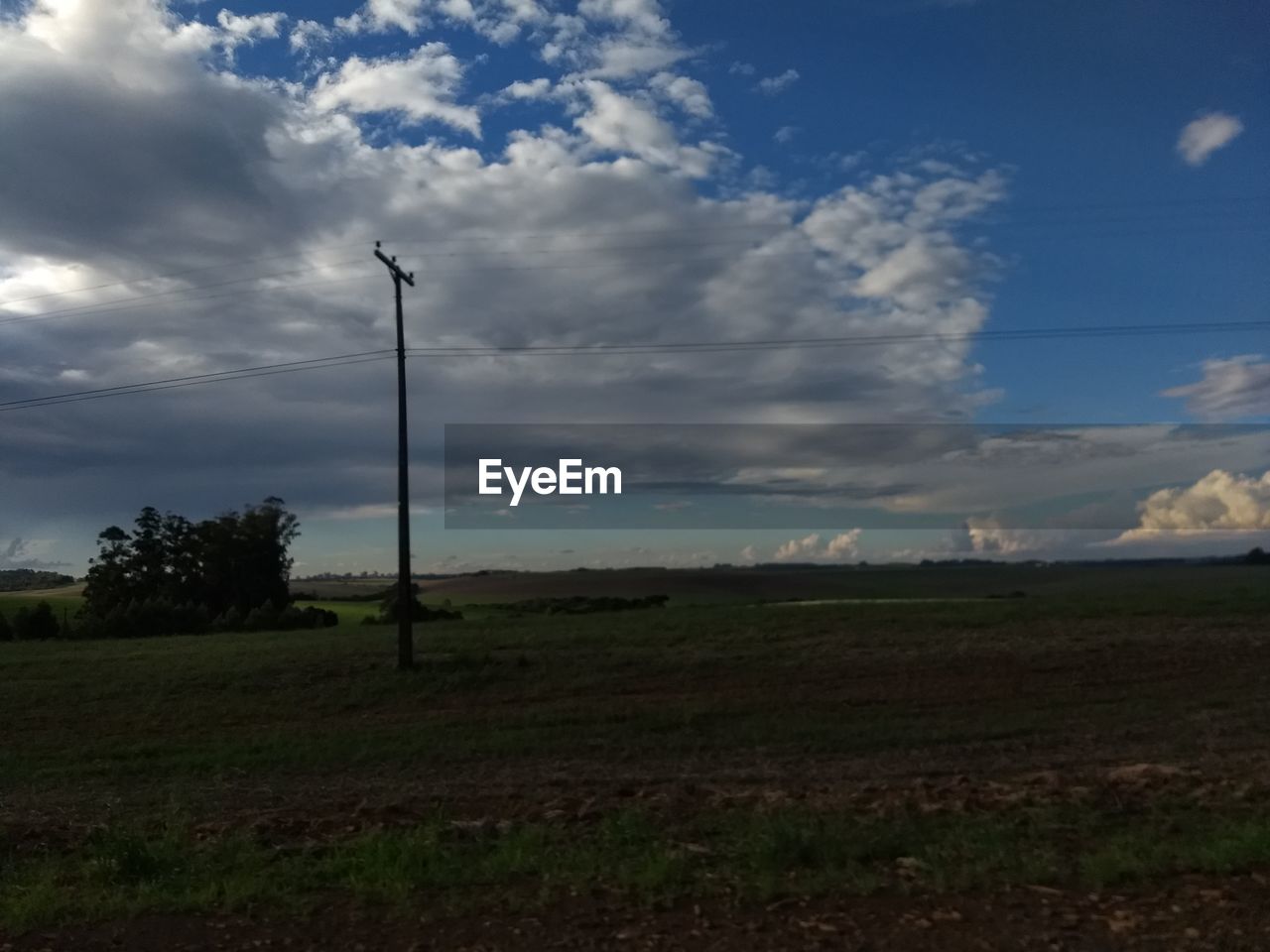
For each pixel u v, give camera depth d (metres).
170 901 7.84
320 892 8.06
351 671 27.36
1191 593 40.09
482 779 15.05
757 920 6.81
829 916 6.82
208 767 17.56
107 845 9.33
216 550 74.44
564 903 7.40
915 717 20.02
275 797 14.13
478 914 7.26
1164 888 7.14
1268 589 40.72
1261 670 24.39
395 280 27.84
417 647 32.38
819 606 40.53
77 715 24.11
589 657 28.59
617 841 9.23
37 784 16.53
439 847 9.07
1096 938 6.21
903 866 7.97
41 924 7.45
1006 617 35.19
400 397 27.88
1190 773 11.98
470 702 23.81
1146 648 27.89
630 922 6.92
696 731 19.31
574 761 16.66
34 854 10.11
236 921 7.41
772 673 25.92
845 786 13.02
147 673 28.94
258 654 32.03
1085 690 22.59
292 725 22.09
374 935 6.95
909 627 33.66
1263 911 6.52
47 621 57.81
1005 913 6.73
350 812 11.94
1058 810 9.98
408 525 27.73
